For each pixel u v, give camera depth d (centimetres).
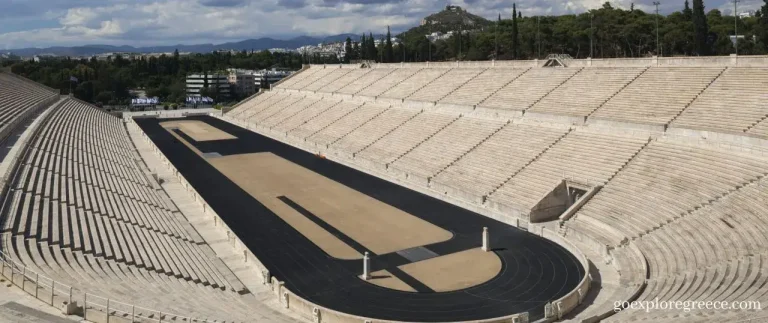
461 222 4247
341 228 4169
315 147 7506
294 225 4256
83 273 2727
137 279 2845
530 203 4272
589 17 11412
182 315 2328
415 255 3584
